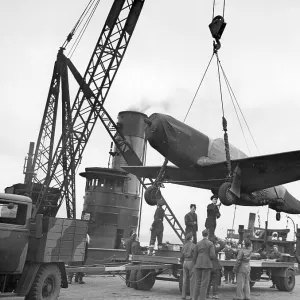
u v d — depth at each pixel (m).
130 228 27.72
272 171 13.00
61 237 9.95
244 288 12.40
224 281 19.16
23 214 9.48
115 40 28.97
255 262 14.70
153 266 12.95
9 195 9.41
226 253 15.50
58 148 31.08
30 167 34.91
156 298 11.81
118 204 27.36
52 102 34.78
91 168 27.59
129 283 14.61
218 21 12.59
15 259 9.16
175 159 13.19
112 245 24.52
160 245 14.94
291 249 25.30
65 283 10.45
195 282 10.37
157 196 15.06
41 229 9.27
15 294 9.05
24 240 9.35
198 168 13.44
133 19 29.02
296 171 12.80
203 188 15.38
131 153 31.17
